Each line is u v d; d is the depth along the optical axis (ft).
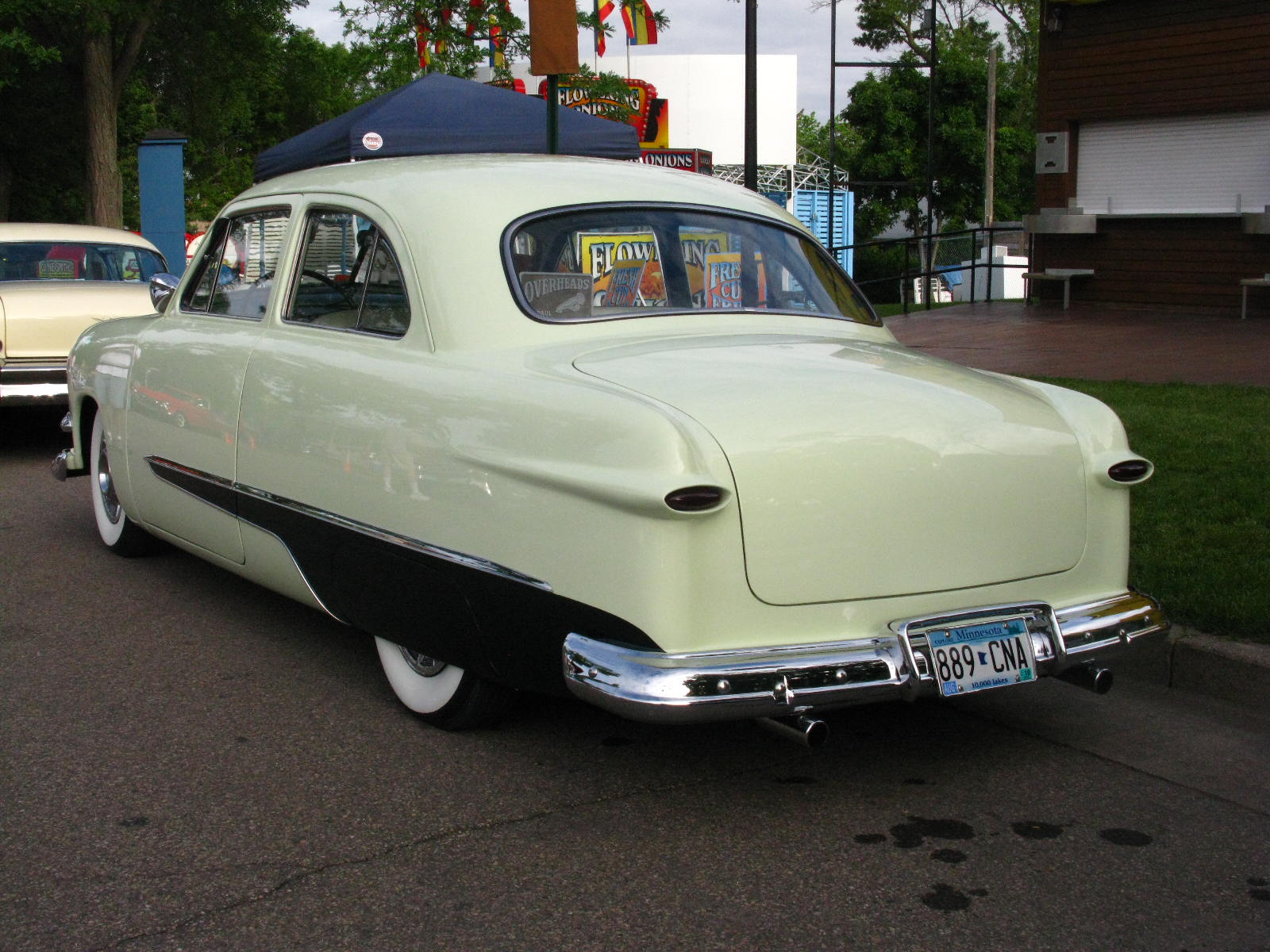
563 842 11.18
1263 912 9.98
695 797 12.10
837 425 10.91
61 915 9.96
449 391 12.06
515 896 10.23
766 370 11.70
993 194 124.36
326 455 13.39
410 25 44.62
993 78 123.13
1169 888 10.37
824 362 12.23
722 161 141.49
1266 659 14.15
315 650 16.58
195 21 101.04
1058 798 12.09
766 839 11.23
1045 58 55.98
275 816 11.68
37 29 89.35
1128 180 54.70
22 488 27.53
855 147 151.23
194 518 16.67
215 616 18.07
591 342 12.66
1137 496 20.81
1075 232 54.80
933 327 49.83
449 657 12.47
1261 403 28.63
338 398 13.32
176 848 11.07
